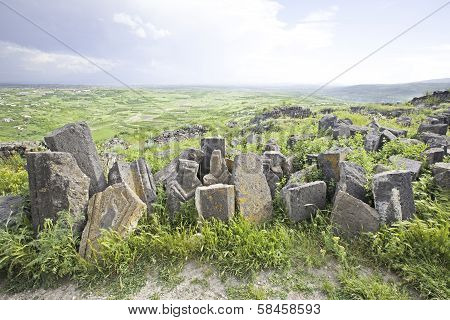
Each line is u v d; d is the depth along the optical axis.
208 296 3.65
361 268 4.04
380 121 15.87
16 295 3.86
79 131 5.25
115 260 4.03
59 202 4.45
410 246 4.02
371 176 5.25
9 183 7.22
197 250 4.29
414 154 7.28
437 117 15.72
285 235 4.41
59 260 4.05
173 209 5.04
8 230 4.48
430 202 4.95
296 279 3.88
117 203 4.52
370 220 4.40
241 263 4.04
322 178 5.81
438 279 3.69
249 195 5.02
